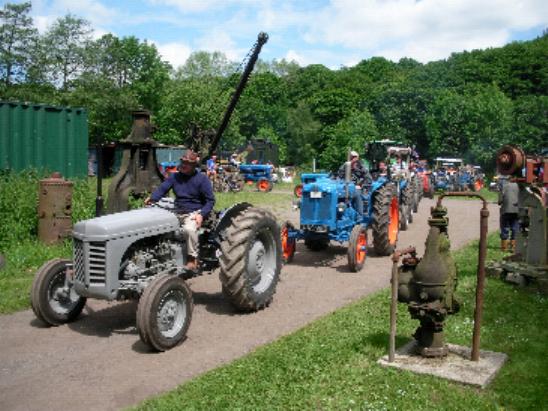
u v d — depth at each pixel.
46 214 9.73
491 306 6.56
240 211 7.09
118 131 42.88
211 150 10.29
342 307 6.68
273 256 6.96
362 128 47.88
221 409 3.99
